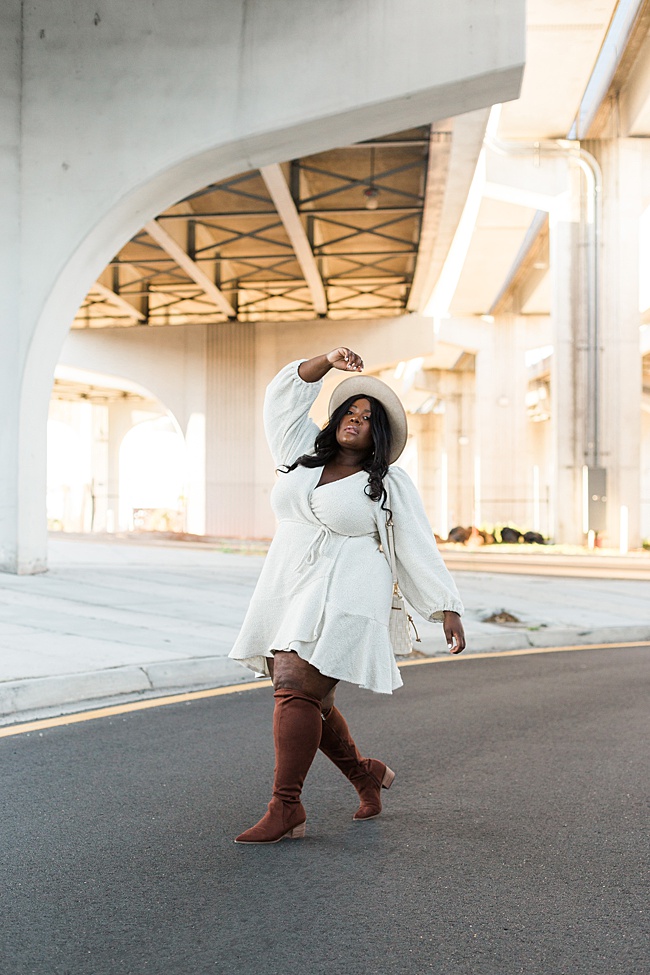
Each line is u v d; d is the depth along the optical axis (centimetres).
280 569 379
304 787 467
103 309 3528
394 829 399
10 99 1398
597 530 3039
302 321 3603
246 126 1362
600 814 426
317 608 364
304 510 373
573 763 522
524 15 1302
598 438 3116
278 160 1442
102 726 593
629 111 3084
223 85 1373
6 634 850
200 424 3675
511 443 5097
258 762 509
